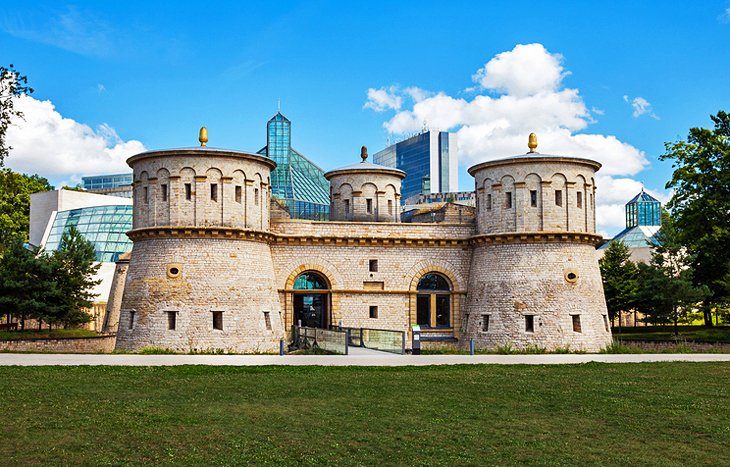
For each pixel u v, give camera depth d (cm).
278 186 9700
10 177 4372
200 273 4206
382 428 2030
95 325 6875
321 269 4778
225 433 1952
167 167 4281
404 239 4866
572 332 4497
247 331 4231
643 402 2425
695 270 5875
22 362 3328
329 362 3453
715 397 2525
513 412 2261
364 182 5434
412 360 3588
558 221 4619
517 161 4659
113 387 2619
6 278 5338
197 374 2975
